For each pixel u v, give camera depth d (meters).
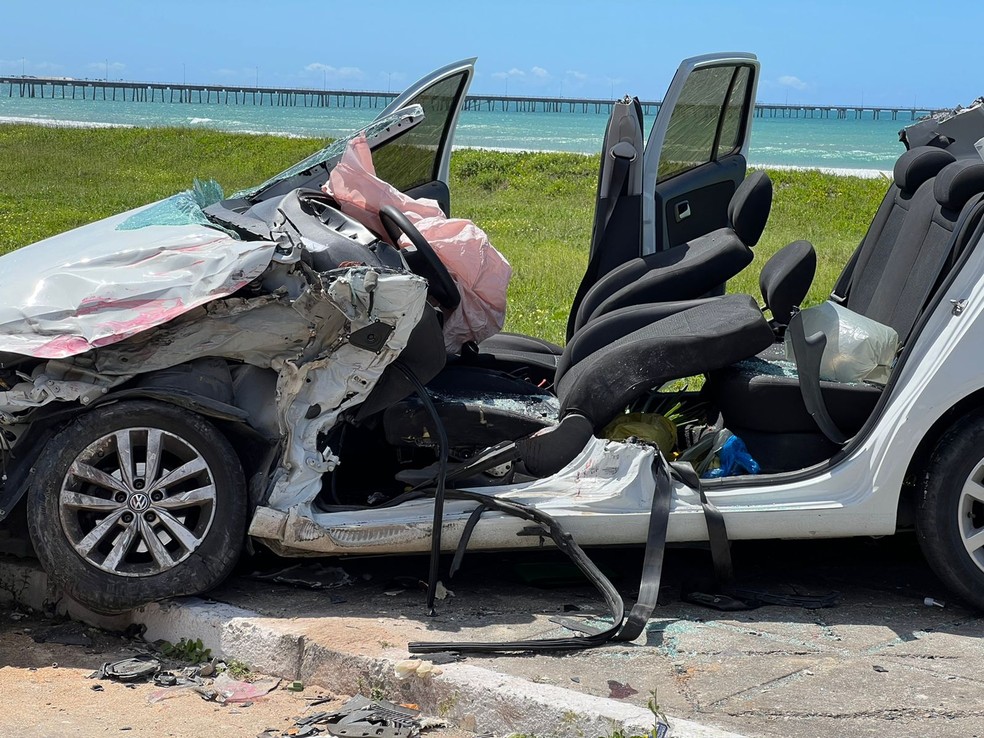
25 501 4.38
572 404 4.59
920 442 4.51
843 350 4.71
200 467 4.30
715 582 4.61
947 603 4.60
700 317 4.76
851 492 4.50
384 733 3.45
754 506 4.49
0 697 3.74
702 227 7.05
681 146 6.83
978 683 3.75
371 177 5.03
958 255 4.54
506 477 4.63
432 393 4.90
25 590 4.69
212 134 43.41
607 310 5.32
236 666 4.02
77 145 39.41
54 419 4.25
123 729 3.50
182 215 4.94
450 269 4.94
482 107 191.38
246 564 4.77
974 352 4.37
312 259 4.45
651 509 4.43
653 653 3.94
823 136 107.94
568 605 4.43
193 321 4.31
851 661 3.91
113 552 4.24
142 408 4.24
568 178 31.47
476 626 4.14
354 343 4.34
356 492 4.95
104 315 4.19
